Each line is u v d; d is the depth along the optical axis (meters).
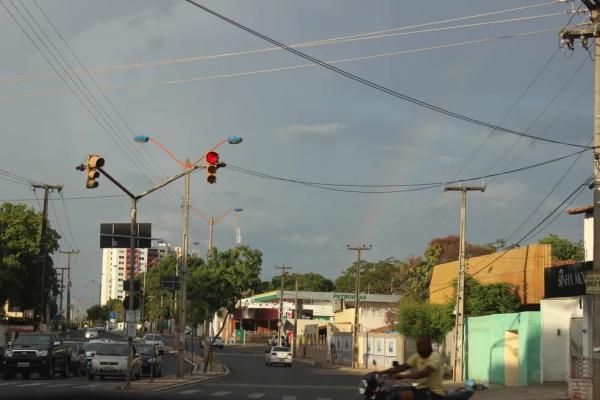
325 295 113.50
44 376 32.97
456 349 38.38
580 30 19.70
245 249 48.69
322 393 28.45
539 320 31.66
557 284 31.05
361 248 64.94
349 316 83.06
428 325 48.91
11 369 32.12
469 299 43.28
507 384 34.06
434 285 55.38
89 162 23.47
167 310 107.88
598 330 18.67
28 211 65.00
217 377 39.28
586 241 33.38
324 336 86.19
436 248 71.31
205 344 47.31
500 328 35.31
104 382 30.89
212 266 48.34
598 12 19.62
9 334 56.78
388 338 58.72
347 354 70.62
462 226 39.16
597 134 19.39
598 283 18.75
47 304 69.12
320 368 62.16
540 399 24.17
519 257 43.47
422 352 11.06
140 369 34.19
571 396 22.34
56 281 77.75
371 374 11.09
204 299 47.09
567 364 31.14
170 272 103.94
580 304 30.62
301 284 146.88
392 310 75.06
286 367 59.97
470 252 68.88
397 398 10.77
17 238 64.12
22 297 65.88
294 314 98.75
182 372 35.19
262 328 124.12
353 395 27.56
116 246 28.80
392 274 116.94
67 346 36.41
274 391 28.94
